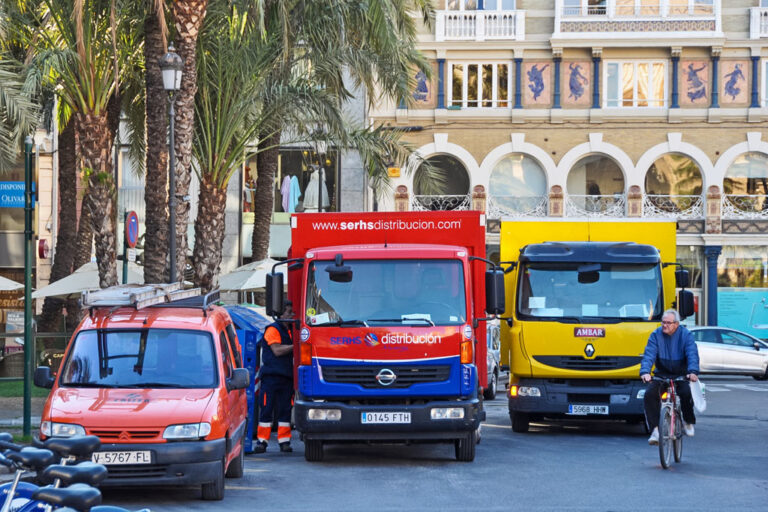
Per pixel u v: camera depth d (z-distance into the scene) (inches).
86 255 1557.6
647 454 784.9
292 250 764.6
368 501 575.8
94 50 1094.4
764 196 2186.3
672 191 2192.4
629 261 909.8
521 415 946.7
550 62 2181.3
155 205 1112.8
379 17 1198.9
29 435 782.5
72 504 282.4
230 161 1240.2
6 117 1026.7
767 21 2158.0
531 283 914.7
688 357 721.0
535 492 605.6
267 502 573.0
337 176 2129.7
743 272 2196.1
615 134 2181.3
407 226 763.4
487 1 2192.4
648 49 2169.0
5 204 803.4
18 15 1104.8
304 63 1333.7
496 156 2182.6
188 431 561.3
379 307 716.0
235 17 1203.9
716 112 2164.1
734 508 555.2
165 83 1016.9
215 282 1240.8
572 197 2202.3
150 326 629.0
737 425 1030.4
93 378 606.2
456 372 708.0
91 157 1109.7
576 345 895.1
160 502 574.6
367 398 709.3
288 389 802.2
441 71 2182.6
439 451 812.0
